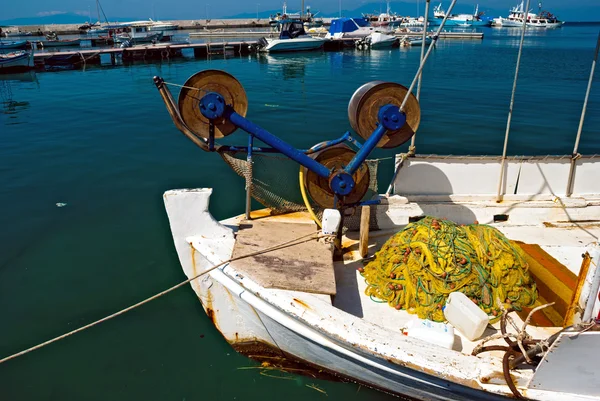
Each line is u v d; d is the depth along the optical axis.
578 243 5.49
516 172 5.86
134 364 5.01
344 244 5.56
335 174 4.65
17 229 8.00
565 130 14.35
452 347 3.96
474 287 4.37
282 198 5.49
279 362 4.79
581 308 3.61
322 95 21.20
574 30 98.69
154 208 8.84
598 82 23.75
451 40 60.41
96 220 8.34
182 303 6.05
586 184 5.96
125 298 6.12
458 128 14.63
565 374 3.29
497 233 4.62
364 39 49.16
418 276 4.48
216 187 9.84
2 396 4.61
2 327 5.57
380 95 4.83
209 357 5.10
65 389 4.70
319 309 3.90
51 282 6.45
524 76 26.41
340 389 4.56
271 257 4.48
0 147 13.12
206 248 4.65
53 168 11.19
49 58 36.38
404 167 5.73
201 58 42.28
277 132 14.25
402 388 3.95
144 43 55.34
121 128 15.13
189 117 4.64
